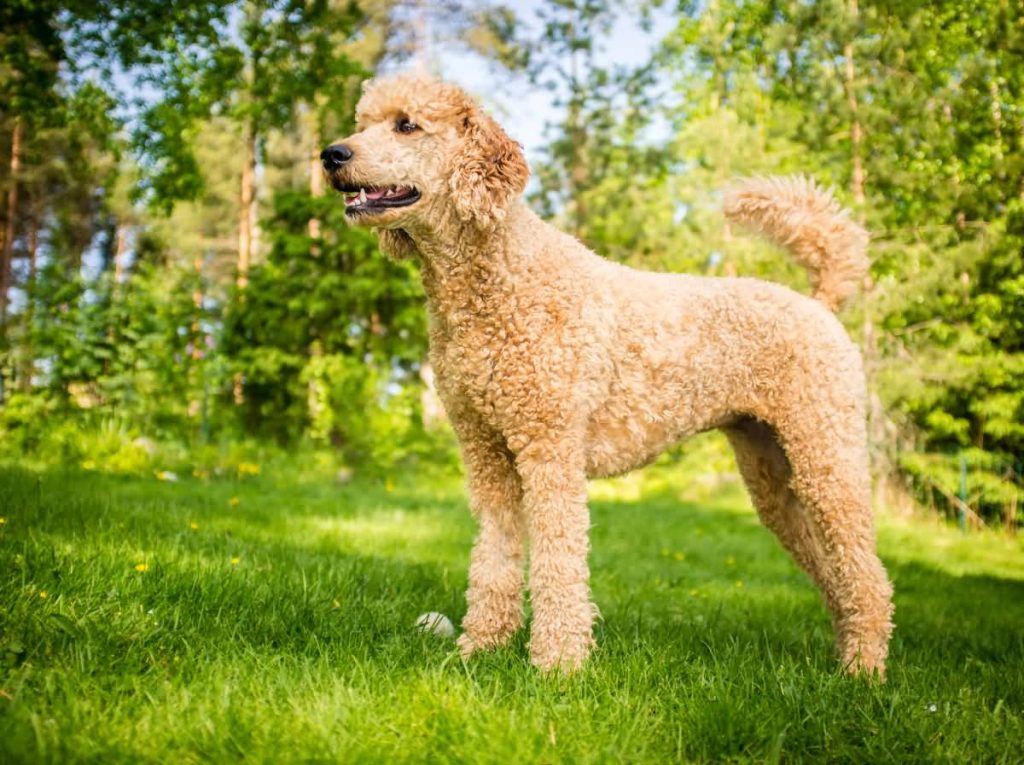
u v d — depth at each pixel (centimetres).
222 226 2561
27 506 453
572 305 290
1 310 1697
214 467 976
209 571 344
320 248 1384
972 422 993
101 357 1032
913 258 859
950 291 848
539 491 290
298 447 1216
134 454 920
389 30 1438
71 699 210
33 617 250
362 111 313
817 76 991
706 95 1391
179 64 637
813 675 269
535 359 286
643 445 318
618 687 258
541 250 294
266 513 650
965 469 969
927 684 291
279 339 1347
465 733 211
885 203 955
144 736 202
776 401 333
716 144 1188
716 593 543
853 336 935
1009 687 296
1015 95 732
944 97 813
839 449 333
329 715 212
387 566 459
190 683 232
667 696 248
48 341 1018
